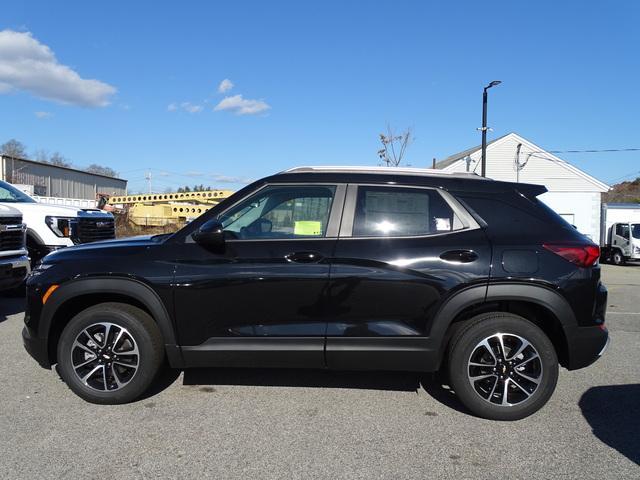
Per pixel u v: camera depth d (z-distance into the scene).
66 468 3.20
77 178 60.34
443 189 4.08
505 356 3.93
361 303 3.91
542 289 3.83
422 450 3.49
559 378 5.02
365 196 4.11
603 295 3.98
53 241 9.12
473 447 3.54
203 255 4.02
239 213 4.16
